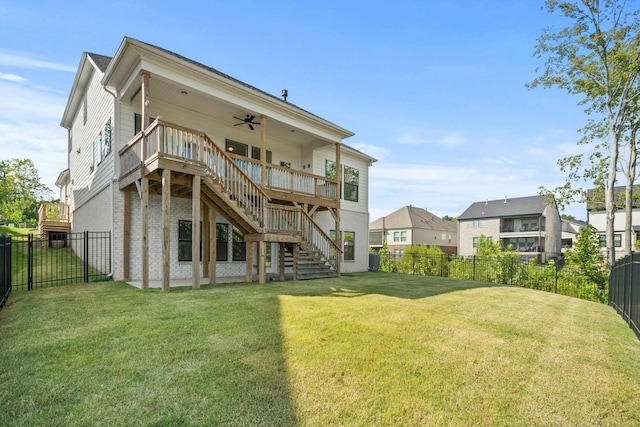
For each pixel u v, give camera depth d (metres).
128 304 5.73
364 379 3.12
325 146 14.02
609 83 14.24
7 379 2.95
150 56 7.69
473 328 4.96
